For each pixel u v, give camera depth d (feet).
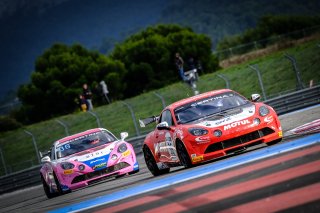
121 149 167.84
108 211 96.37
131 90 533.55
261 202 72.23
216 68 508.53
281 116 257.55
